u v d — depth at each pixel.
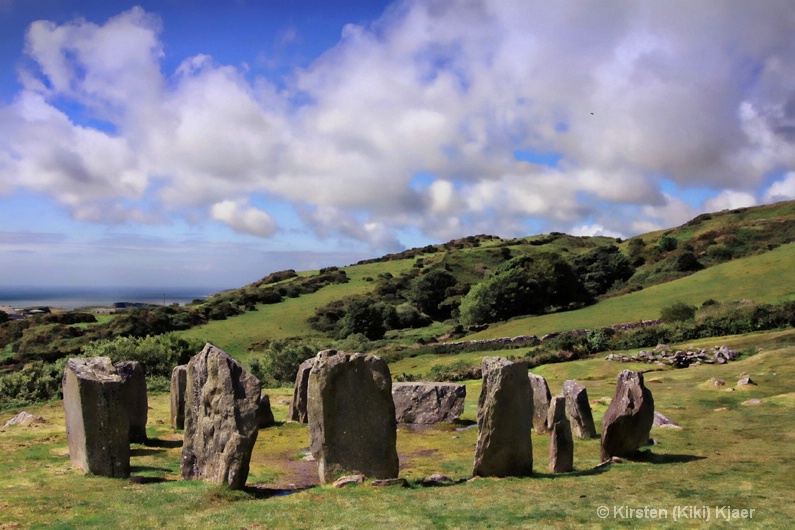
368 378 14.46
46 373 35.75
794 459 15.88
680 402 25.91
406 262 145.25
